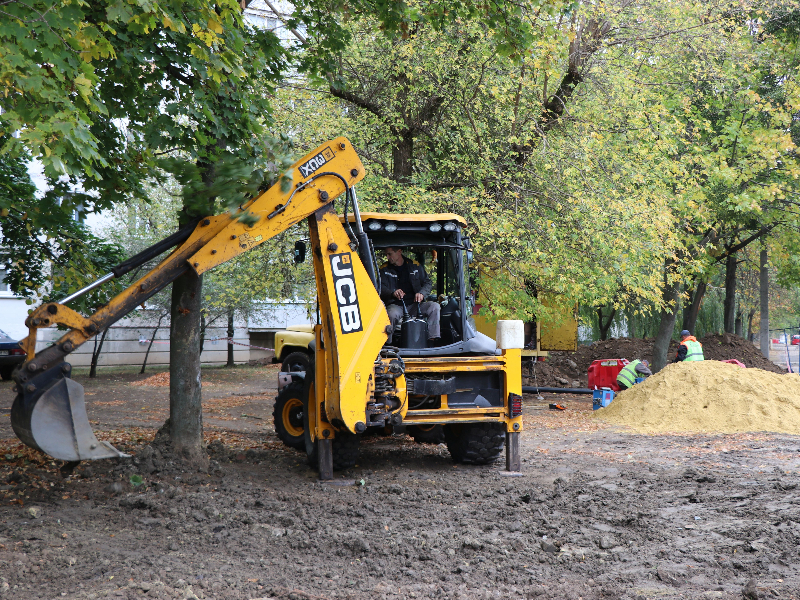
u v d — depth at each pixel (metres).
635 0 13.95
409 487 6.87
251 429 11.20
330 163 6.81
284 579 4.16
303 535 5.10
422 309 8.20
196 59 6.06
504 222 11.97
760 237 21.53
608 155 13.65
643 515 5.66
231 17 5.65
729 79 16.22
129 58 5.79
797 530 5.02
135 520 5.41
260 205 6.47
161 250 6.15
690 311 23.77
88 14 5.51
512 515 5.70
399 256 8.26
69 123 4.17
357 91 14.05
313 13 8.99
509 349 7.73
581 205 12.38
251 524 5.42
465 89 13.32
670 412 11.62
